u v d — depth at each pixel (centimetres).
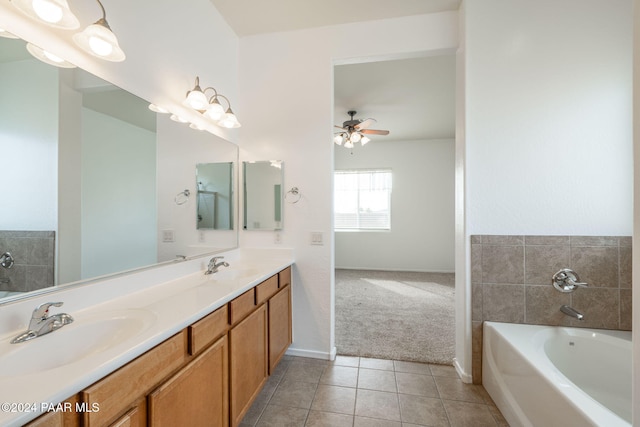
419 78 305
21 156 97
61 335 90
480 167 194
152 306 117
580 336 175
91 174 122
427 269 555
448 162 548
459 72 206
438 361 220
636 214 68
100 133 126
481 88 193
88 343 97
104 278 125
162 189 162
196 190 191
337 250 588
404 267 563
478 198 194
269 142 236
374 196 577
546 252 187
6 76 93
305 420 158
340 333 270
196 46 189
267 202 236
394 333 269
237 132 240
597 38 182
